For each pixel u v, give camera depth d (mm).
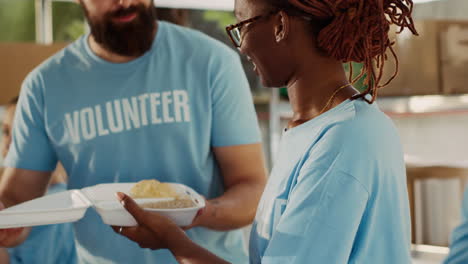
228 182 1412
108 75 1387
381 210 764
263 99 2656
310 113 839
